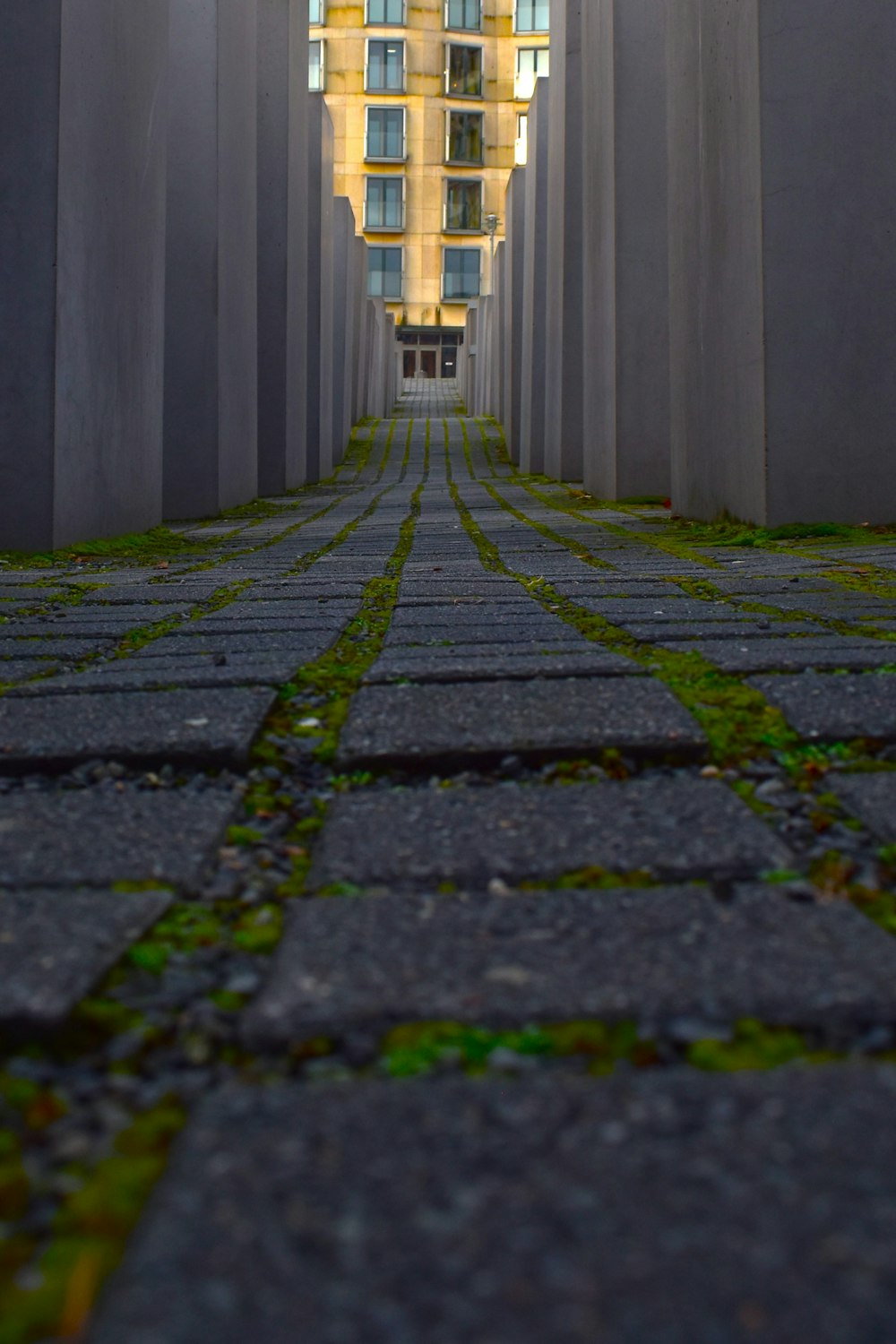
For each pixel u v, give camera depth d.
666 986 1.37
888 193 8.55
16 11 8.14
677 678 3.07
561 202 19.25
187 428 13.98
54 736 2.53
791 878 1.76
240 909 1.73
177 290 13.88
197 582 6.45
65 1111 1.18
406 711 2.73
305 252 21.22
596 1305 0.86
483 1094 1.14
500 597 5.30
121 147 9.90
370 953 1.49
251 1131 1.08
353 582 6.23
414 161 61.91
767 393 8.70
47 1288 0.90
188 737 2.48
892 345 8.68
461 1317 0.85
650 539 9.16
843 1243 0.92
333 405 28.25
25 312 8.39
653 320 13.97
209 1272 0.90
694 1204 0.97
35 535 8.53
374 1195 0.98
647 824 1.98
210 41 13.59
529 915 1.61
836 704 2.73
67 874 1.79
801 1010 1.31
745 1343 0.82
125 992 1.44
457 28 61.72
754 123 8.60
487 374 43.84
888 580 5.62
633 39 13.50
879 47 8.45
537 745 2.41
